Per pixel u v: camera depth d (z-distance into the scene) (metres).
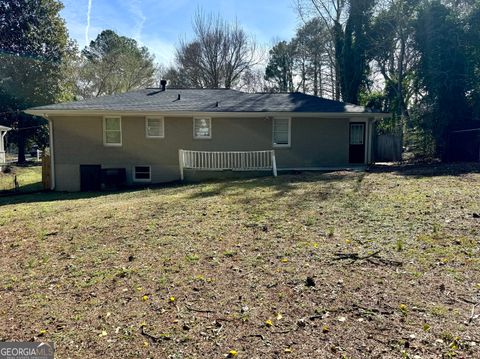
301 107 13.99
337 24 21.48
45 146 28.30
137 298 3.45
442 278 3.46
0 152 22.47
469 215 5.44
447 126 14.58
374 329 2.70
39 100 26.39
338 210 6.30
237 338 2.69
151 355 2.53
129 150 13.59
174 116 13.58
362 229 5.16
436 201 6.42
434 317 2.81
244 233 5.31
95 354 2.57
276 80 37.91
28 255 4.95
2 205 9.73
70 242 5.39
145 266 4.25
